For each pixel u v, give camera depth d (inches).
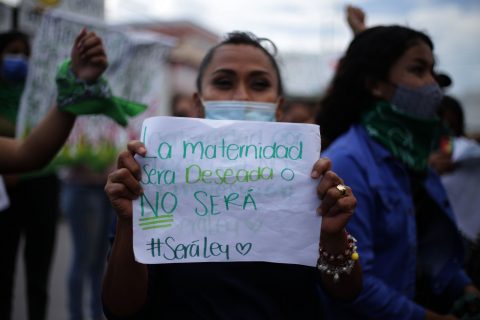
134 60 149.4
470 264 100.3
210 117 61.9
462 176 105.6
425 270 79.2
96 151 143.2
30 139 68.4
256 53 63.9
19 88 100.9
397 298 64.9
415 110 74.7
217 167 48.1
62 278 214.1
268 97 64.0
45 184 122.7
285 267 53.4
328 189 47.1
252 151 48.8
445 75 92.8
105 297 50.7
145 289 50.8
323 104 87.3
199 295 51.7
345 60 82.0
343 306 66.1
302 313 54.2
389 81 75.4
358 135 75.4
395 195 70.3
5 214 112.3
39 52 118.6
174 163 47.6
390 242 69.0
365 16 100.0
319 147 49.2
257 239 47.8
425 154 77.3
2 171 68.5
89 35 67.6
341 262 51.0
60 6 135.3
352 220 65.4
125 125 73.9
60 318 161.5
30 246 122.3
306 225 47.9
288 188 48.4
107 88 70.1
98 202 155.6
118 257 48.3
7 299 112.3
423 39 76.3
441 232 79.7
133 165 46.0
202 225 47.5
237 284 51.5
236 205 48.0
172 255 46.7
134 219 46.2
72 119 70.7
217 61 63.7
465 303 76.8
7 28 129.6
